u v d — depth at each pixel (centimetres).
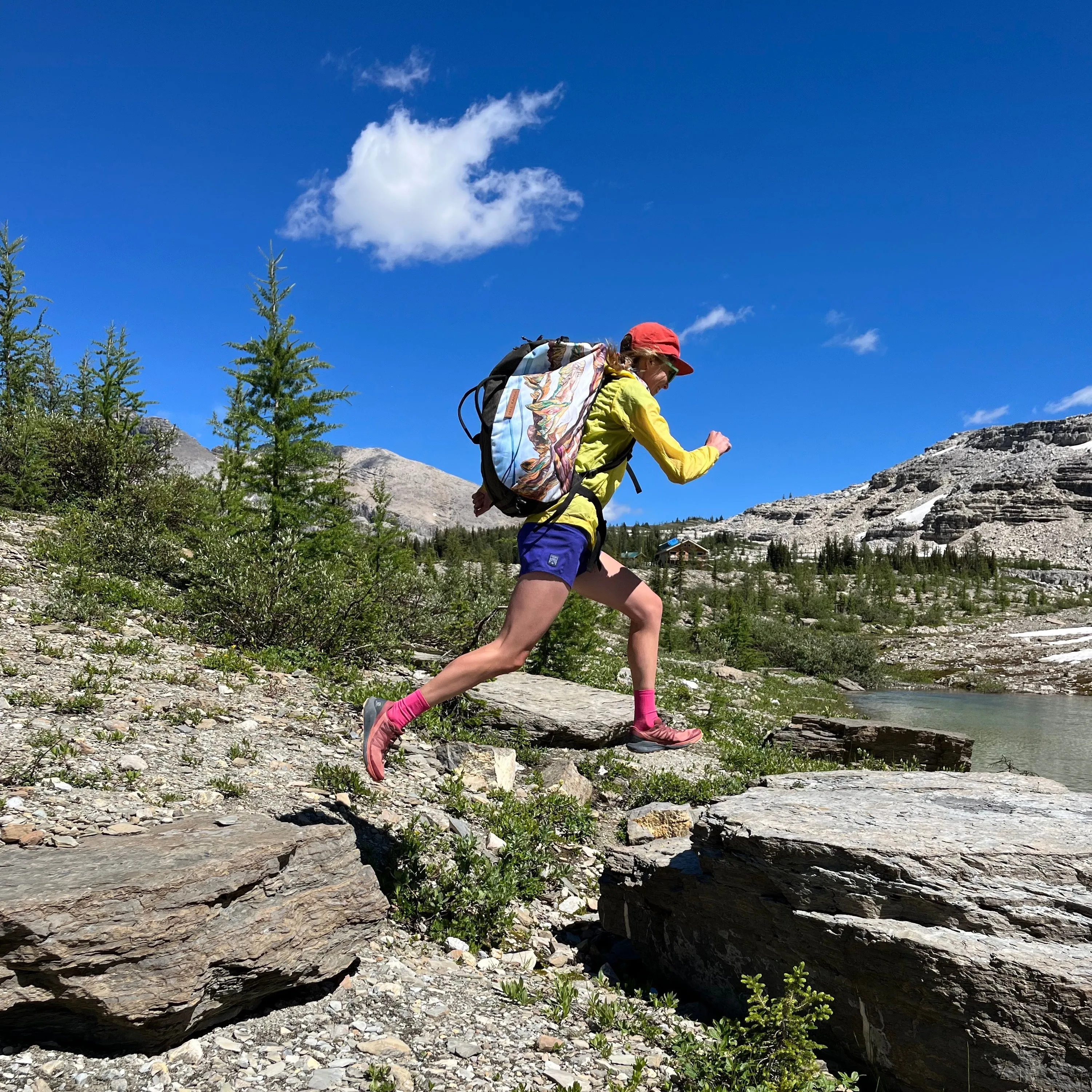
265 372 1308
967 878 325
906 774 519
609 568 343
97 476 1596
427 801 545
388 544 1353
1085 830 359
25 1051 247
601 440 316
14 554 1030
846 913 340
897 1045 315
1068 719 2447
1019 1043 288
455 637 1062
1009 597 9100
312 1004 303
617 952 441
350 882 330
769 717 1603
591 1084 289
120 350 1872
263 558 988
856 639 4062
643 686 347
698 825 407
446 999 328
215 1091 245
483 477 316
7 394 1986
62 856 287
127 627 816
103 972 247
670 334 329
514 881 440
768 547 17688
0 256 2000
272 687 726
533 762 752
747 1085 298
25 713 517
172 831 323
